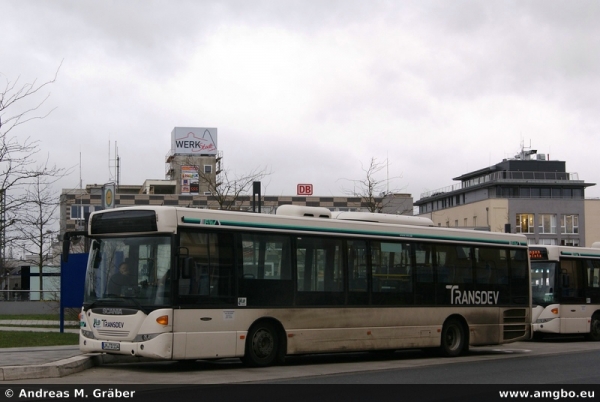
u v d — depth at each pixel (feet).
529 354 70.28
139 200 292.40
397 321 61.36
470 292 67.41
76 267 78.59
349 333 57.98
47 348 61.46
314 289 56.44
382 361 61.62
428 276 64.34
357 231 59.98
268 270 53.98
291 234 55.77
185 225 50.11
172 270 48.83
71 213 272.92
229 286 51.65
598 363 59.16
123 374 48.65
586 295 90.53
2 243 88.79
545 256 88.99
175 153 329.72
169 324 48.26
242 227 53.06
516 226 313.32
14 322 107.24
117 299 50.08
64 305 78.74
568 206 317.22
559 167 333.62
